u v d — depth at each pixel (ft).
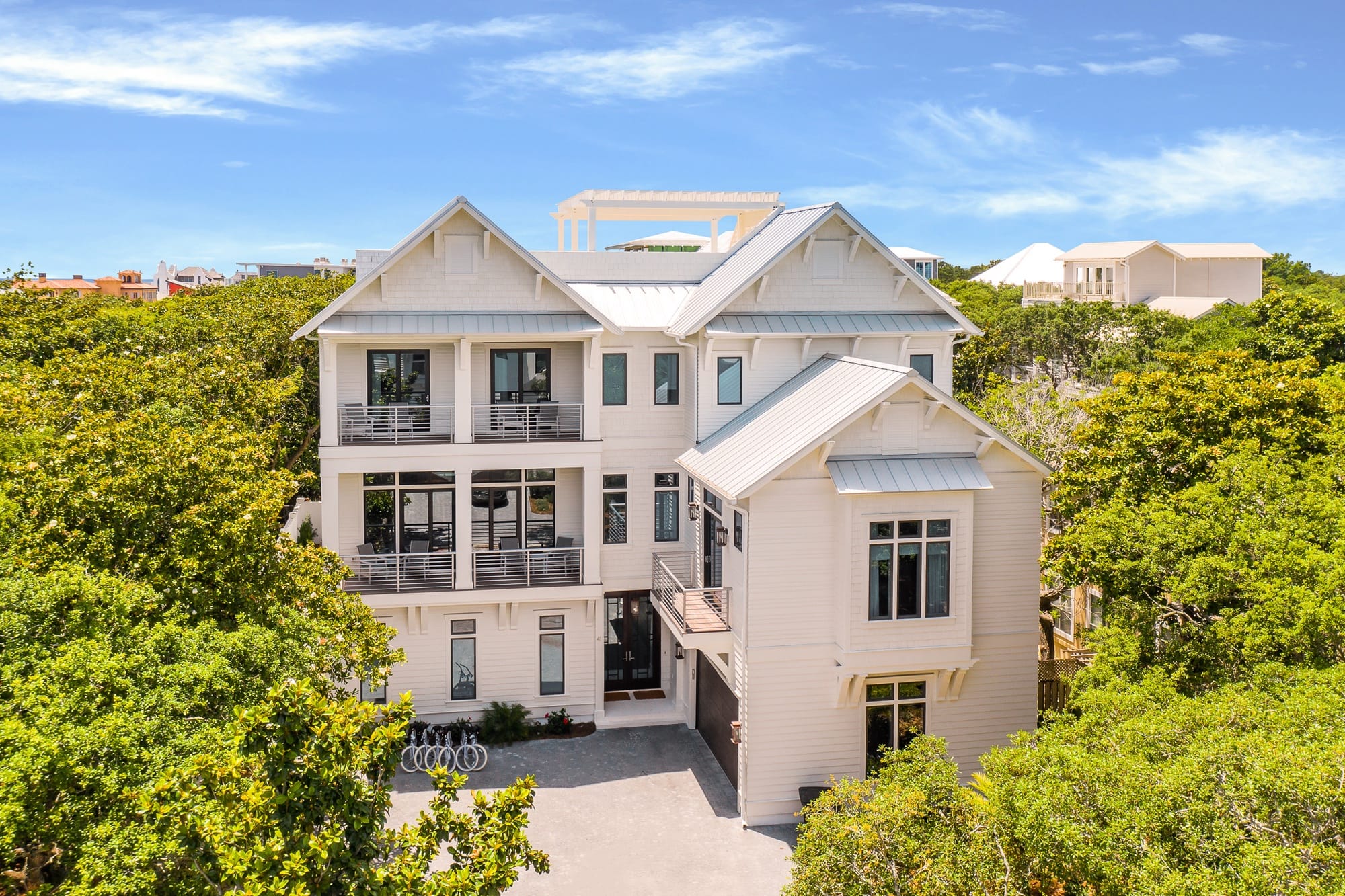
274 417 129.29
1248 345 132.67
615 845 72.79
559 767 85.51
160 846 37.93
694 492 91.61
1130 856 39.52
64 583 48.78
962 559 75.15
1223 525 61.57
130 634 48.80
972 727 79.56
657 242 157.89
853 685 76.23
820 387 83.87
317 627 59.88
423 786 81.87
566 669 94.38
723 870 69.51
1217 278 288.92
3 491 60.18
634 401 95.35
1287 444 73.10
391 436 90.22
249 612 60.70
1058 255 352.08
